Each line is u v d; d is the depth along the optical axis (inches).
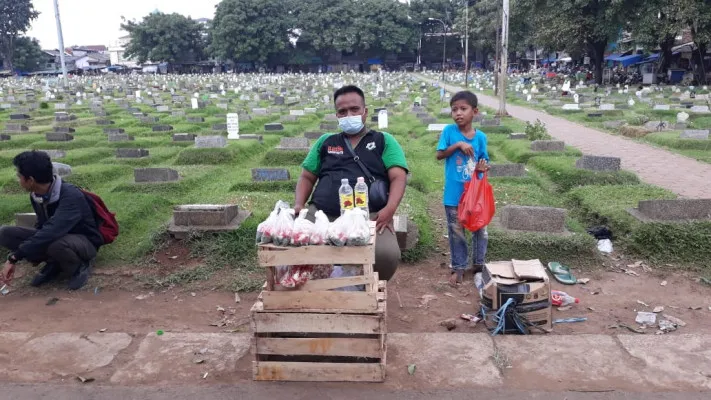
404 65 3344.0
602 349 148.0
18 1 2709.2
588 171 366.6
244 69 3193.9
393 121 729.6
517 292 158.9
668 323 164.2
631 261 220.1
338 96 160.4
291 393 131.6
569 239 221.9
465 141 190.4
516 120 744.3
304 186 169.3
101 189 365.4
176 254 232.2
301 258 129.4
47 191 197.0
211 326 170.6
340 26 3024.1
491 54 2723.9
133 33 3070.9
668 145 513.7
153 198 303.4
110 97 1252.5
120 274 213.5
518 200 306.7
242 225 241.8
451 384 133.7
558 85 1563.7
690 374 135.4
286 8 3006.9
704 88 1236.5
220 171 423.5
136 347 155.8
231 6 2854.3
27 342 159.5
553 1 1387.8
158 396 132.1
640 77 1724.9
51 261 204.5
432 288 197.3
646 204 240.1
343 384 134.6
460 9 2679.6
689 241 218.2
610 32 1341.0
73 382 139.1
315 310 131.9
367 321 131.0
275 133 608.4
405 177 162.2
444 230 264.8
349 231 127.3
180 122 726.5
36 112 897.5
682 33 1560.0
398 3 3063.5
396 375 137.8
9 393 134.6
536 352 147.1
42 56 3019.2
